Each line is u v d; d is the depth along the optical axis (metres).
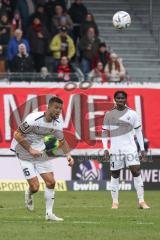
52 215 44.88
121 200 63.03
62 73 79.56
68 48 86.94
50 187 44.81
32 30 86.44
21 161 47.88
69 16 91.88
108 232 39.91
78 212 51.25
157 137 77.12
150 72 90.56
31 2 91.62
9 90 75.69
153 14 97.31
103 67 86.81
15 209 52.88
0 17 88.06
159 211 52.31
